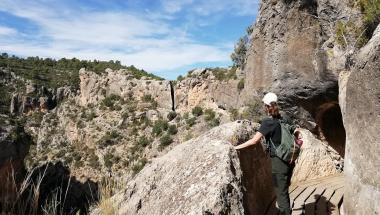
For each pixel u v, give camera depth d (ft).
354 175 15.20
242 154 14.61
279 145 13.69
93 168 305.53
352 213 15.20
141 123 330.13
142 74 411.13
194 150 14.58
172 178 13.85
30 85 401.90
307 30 59.16
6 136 127.85
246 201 12.69
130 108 350.23
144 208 13.56
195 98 314.14
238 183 12.42
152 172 14.96
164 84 347.15
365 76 14.07
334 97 56.59
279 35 63.77
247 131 15.70
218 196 11.18
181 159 14.64
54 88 415.85
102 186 13.79
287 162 13.69
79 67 467.11
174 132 298.56
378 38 14.03
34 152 346.54
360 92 14.51
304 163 25.57
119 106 362.74
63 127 367.86
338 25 49.80
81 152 331.16
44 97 400.47
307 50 58.75
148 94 360.69
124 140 319.27
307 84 58.08
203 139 15.26
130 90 372.38
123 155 303.27
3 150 124.36
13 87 402.11
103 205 13.10
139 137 315.99
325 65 54.08
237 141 14.62
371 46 14.12
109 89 390.63
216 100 288.51
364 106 14.21
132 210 13.71
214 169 12.53
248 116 71.92
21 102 388.78
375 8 42.52
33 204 9.48
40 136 367.45
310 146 26.66
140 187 14.53
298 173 24.95
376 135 13.35
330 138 59.82
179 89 334.85
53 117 386.93
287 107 63.46
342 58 49.70
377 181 13.21
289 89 61.62
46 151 342.44
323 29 56.95
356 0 48.39
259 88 69.15
